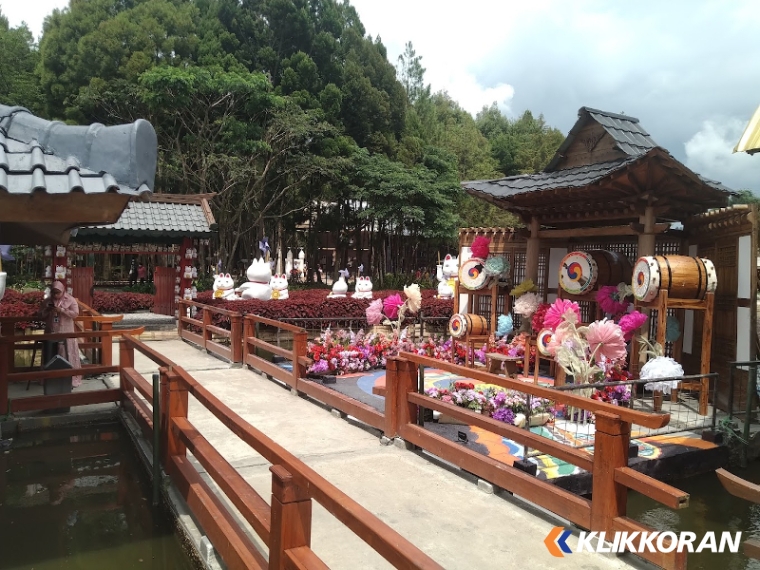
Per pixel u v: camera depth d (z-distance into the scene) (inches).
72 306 301.0
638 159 258.2
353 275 1293.1
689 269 257.3
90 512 187.6
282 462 110.8
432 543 140.3
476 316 344.2
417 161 1217.4
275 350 324.5
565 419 237.9
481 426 176.7
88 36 922.7
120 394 271.4
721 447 221.9
